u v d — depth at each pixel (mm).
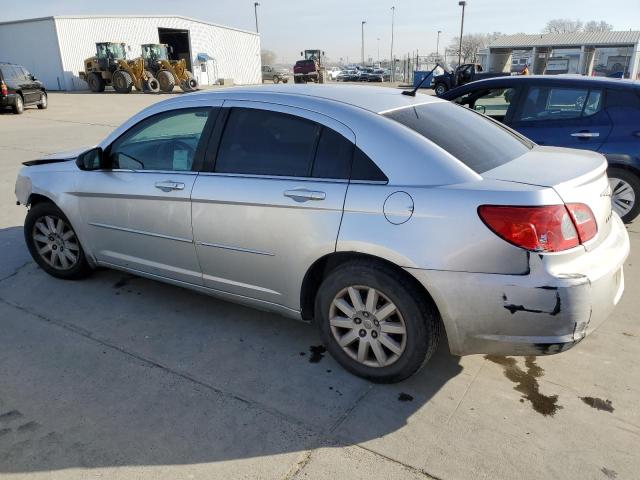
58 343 3463
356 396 2900
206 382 3035
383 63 87500
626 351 3293
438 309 2656
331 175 2900
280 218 3014
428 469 2369
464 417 2713
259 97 3264
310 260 2965
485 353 2680
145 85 30859
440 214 2562
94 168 3883
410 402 2842
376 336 2910
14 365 3207
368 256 2832
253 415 2748
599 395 2875
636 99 5176
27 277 4520
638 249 4969
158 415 2750
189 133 3514
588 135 5336
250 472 2367
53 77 37156
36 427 2662
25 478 2340
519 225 2426
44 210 4289
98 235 4004
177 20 41375
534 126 5621
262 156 3160
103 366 3195
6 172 8656
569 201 2516
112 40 38406
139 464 2418
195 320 3766
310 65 44062
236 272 3324
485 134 3262
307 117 3041
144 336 3551
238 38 48000
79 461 2436
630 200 5344
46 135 13125
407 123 2938
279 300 3227
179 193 3410
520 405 2801
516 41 41594
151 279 4219
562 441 2531
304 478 2330
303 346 3428
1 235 5605
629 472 2340
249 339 3512
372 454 2467
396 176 2717
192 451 2494
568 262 2477
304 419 2715
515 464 2391
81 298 4117
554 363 3176
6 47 38594
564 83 5488
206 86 42656
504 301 2482
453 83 28125
